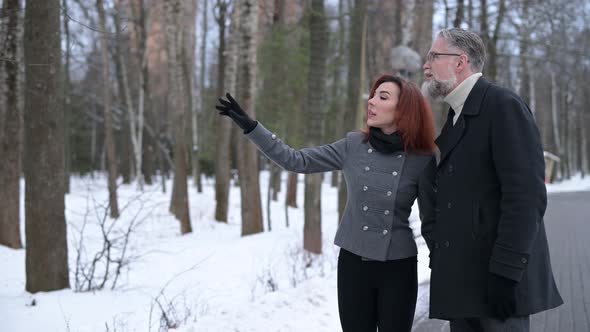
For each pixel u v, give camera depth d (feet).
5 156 34.53
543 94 130.31
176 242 41.04
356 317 9.69
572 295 18.40
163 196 77.87
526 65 82.84
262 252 32.53
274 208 71.36
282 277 24.47
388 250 9.36
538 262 7.86
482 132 7.95
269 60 50.34
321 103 32.58
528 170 7.36
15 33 30.89
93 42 69.05
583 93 119.03
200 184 86.84
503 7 55.93
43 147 20.95
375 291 9.67
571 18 60.23
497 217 7.85
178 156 51.57
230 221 58.70
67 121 72.79
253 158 44.98
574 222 38.60
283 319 15.55
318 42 32.63
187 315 16.97
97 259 22.65
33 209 21.08
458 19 54.60
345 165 10.02
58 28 21.04
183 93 54.80
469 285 7.88
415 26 43.98
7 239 34.53
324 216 58.59
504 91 7.98
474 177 7.98
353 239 9.58
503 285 7.34
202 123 105.70
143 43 81.41
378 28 53.62
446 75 8.43
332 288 19.13
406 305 9.46
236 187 100.83
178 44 55.98
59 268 21.57
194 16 81.66
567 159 143.84
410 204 9.61
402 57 30.04
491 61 60.59
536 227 7.28
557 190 89.40
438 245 8.36
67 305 18.86
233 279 24.72
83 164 120.37
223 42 63.87
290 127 53.57
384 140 9.61
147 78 85.25
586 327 14.92
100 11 52.90
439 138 8.65
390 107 9.53
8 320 16.85
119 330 15.66
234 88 52.49
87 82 94.43
